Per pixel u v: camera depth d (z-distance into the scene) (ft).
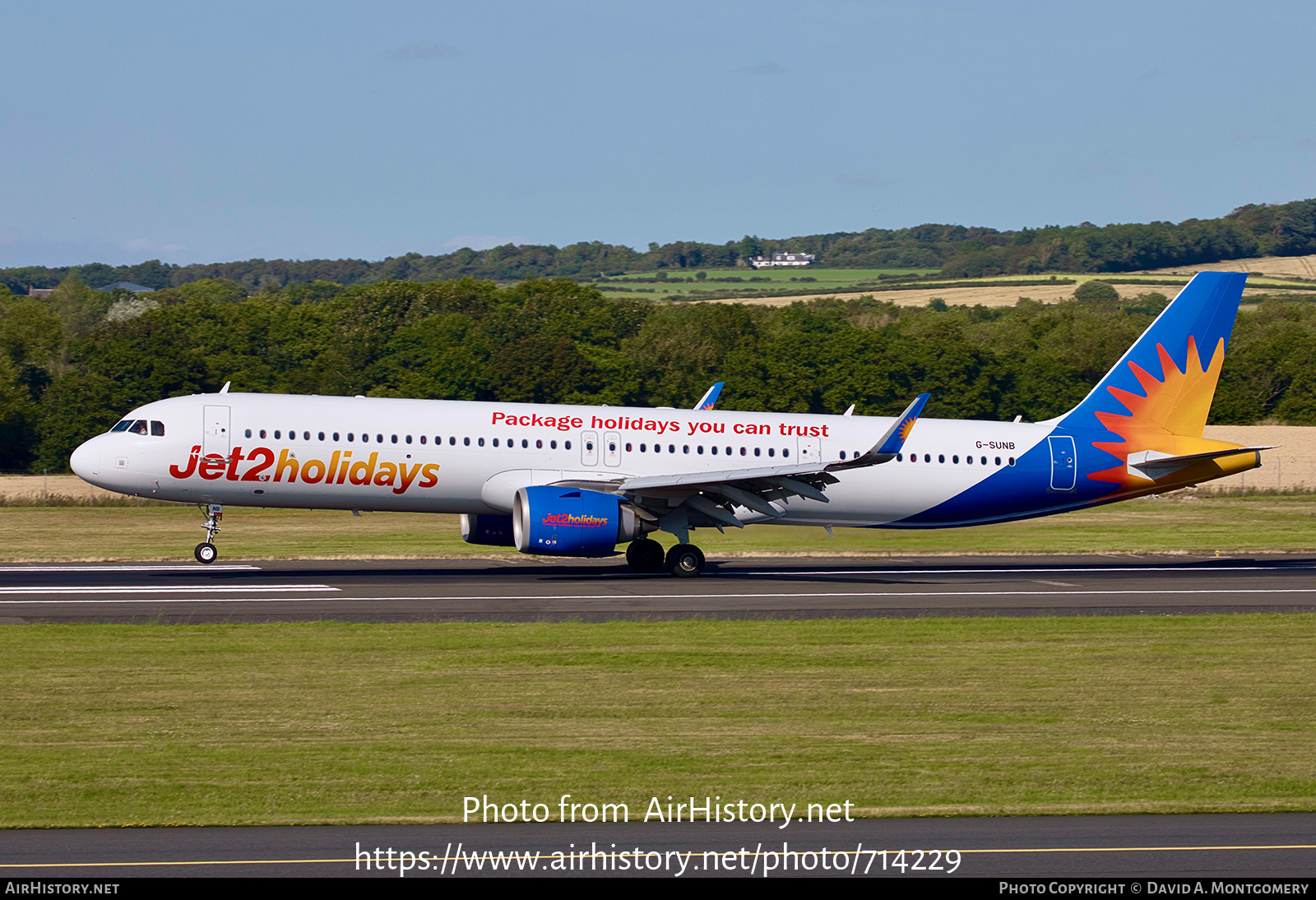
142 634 347.36
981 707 272.31
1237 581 500.74
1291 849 180.34
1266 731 253.44
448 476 497.46
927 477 540.52
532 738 241.35
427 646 335.47
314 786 207.92
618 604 419.95
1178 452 563.89
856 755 230.48
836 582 492.13
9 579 471.21
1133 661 327.26
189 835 183.83
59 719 251.60
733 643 347.56
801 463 529.86
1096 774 219.41
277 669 303.48
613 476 510.99
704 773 217.97
